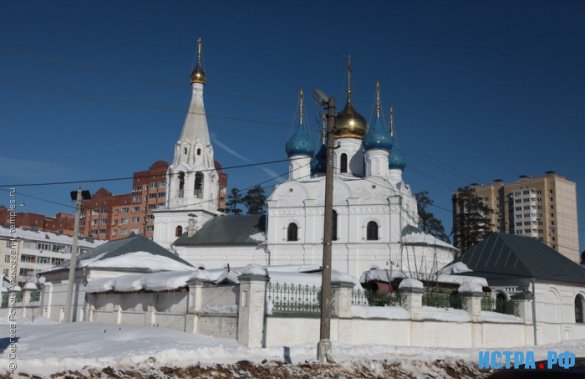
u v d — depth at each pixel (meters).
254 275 25.86
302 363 22.52
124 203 152.00
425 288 33.84
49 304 47.84
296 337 26.95
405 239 59.75
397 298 31.77
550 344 39.41
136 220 149.88
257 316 25.77
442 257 60.19
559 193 147.62
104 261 42.94
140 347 23.69
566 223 147.62
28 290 52.69
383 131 66.56
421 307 31.69
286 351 24.33
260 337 25.70
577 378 7.55
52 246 109.25
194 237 70.38
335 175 66.56
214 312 28.08
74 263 40.38
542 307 43.16
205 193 75.31
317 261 61.78
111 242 52.12
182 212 74.00
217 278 29.95
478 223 93.56
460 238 93.19
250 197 106.94
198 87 78.56
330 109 24.58
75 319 42.62
